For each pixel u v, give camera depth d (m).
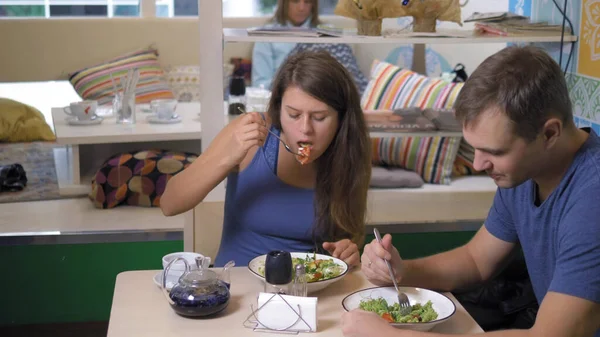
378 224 2.94
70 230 3.02
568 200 1.55
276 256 1.71
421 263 1.89
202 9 2.69
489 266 1.91
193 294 1.67
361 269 2.02
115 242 3.01
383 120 3.17
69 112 3.75
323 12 4.45
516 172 1.50
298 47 4.32
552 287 1.50
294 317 1.63
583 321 1.47
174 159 3.41
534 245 1.69
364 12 2.79
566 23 2.91
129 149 4.05
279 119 2.18
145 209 3.36
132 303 1.76
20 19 4.42
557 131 1.47
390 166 3.58
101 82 4.38
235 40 2.67
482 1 3.85
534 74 1.43
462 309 1.78
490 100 1.44
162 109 3.66
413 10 2.85
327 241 2.23
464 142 3.66
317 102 2.01
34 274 3.00
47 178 3.75
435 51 4.25
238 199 2.24
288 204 2.21
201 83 2.73
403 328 1.59
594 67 2.73
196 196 2.14
